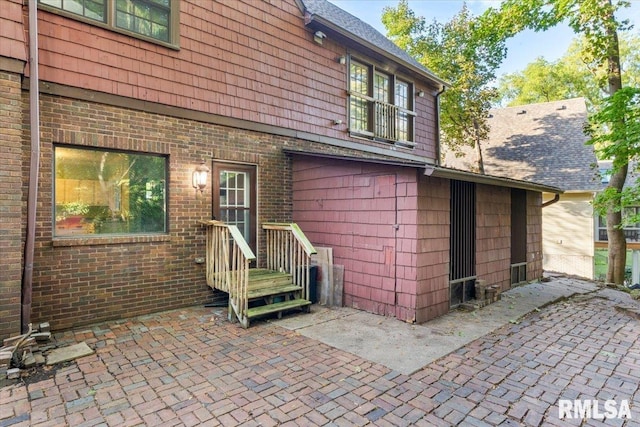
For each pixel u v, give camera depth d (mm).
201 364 3586
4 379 3203
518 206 8102
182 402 2871
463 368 3564
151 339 4258
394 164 5121
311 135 7445
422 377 3357
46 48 4387
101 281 4812
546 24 10414
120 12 5012
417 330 4727
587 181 12805
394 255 5340
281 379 3283
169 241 5438
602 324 5141
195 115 5711
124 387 3105
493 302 6332
